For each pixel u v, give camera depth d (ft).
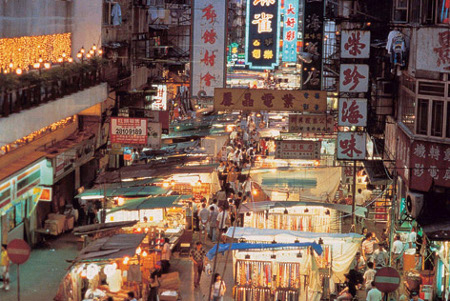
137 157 129.29
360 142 92.12
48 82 80.84
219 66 110.52
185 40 166.71
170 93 170.91
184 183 106.63
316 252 69.77
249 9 118.11
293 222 88.79
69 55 109.19
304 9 116.26
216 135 133.08
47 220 93.40
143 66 143.23
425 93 78.74
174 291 73.46
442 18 76.07
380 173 98.63
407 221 87.76
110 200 93.71
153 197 91.35
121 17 124.26
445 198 77.71
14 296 71.15
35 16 90.84
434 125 77.87
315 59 116.88
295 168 109.09
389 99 98.07
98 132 112.78
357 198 104.37
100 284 72.69
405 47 85.10
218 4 110.01
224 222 96.58
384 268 54.08
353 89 93.35
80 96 94.07
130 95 131.13
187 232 92.73
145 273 76.02
